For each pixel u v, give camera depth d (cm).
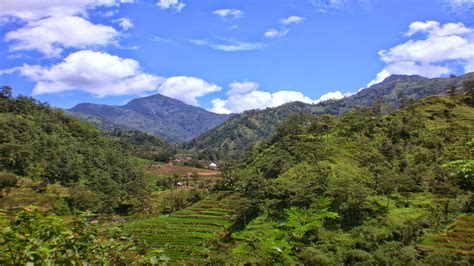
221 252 5772
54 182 11888
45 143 13050
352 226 5628
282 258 845
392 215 5894
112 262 685
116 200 11950
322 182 6850
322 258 4059
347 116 11369
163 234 7450
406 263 4369
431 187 6950
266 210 6850
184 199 11200
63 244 618
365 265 4422
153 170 17350
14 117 13575
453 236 5162
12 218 613
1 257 559
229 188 10575
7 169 11175
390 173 7356
